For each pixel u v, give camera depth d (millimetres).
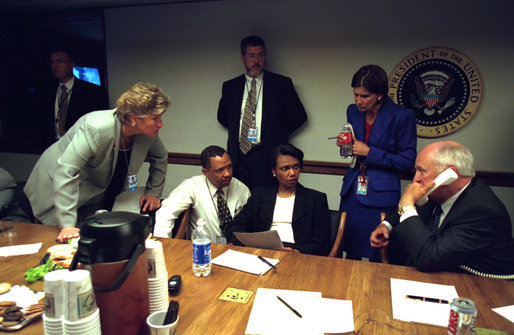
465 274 1603
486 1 3367
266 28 3949
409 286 1488
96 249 1023
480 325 1235
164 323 1079
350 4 3693
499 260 1601
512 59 3375
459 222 1602
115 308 1056
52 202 2352
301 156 2309
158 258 1214
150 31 4324
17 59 4891
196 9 4129
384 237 1927
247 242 2014
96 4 4363
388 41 3650
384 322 1249
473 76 3475
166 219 2316
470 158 1609
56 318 976
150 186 2695
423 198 1692
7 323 1202
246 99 3652
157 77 4387
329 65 3830
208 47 4156
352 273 1618
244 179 3684
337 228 2330
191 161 4383
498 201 1612
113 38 4469
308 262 1731
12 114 5023
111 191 2557
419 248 1607
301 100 3947
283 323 1243
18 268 1663
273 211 2352
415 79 3627
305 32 3846
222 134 4262
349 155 2619
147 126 2082
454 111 3570
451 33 3488
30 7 4578
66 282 953
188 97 4309
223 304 1364
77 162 2111
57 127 4258
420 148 3721
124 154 2396
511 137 3477
